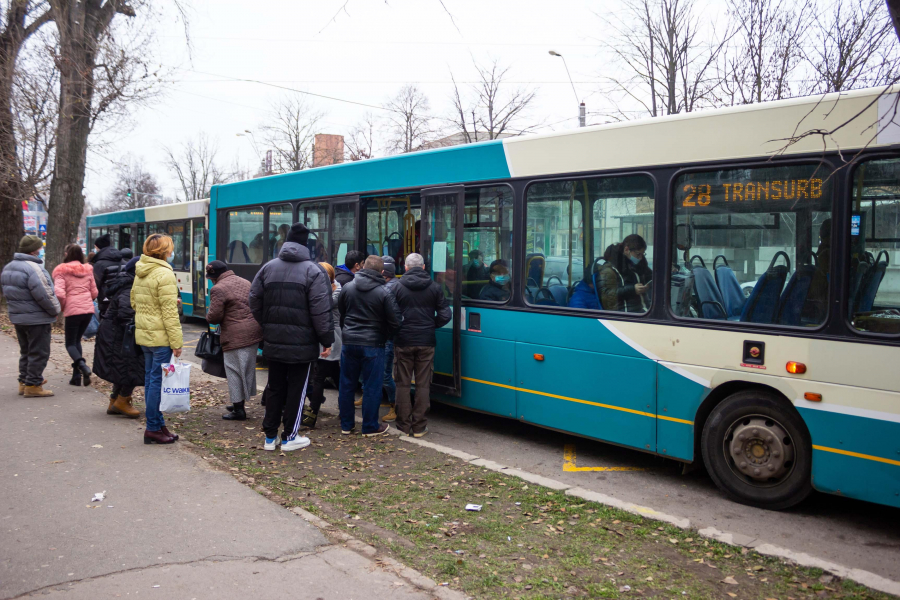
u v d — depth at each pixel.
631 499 5.50
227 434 7.07
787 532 4.82
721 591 3.75
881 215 4.59
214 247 12.55
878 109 4.61
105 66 17.03
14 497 5.01
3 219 19.25
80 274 9.23
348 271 8.02
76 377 9.34
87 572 3.80
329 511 4.86
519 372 6.86
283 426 7.06
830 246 4.80
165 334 6.43
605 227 6.14
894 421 4.47
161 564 3.92
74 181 17.27
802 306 4.93
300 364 6.43
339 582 3.73
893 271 4.52
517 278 6.88
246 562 3.96
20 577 3.73
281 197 10.62
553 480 5.66
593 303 6.22
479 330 7.30
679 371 5.56
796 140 4.62
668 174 5.66
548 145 6.60
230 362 7.62
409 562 4.02
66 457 6.03
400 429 7.26
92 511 4.74
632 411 5.89
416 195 8.23
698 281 5.50
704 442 5.50
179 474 5.59
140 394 8.88
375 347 6.97
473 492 5.37
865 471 4.59
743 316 5.22
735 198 5.29
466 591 3.67
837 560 4.37
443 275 7.68
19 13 16.55
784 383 4.96
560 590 3.71
